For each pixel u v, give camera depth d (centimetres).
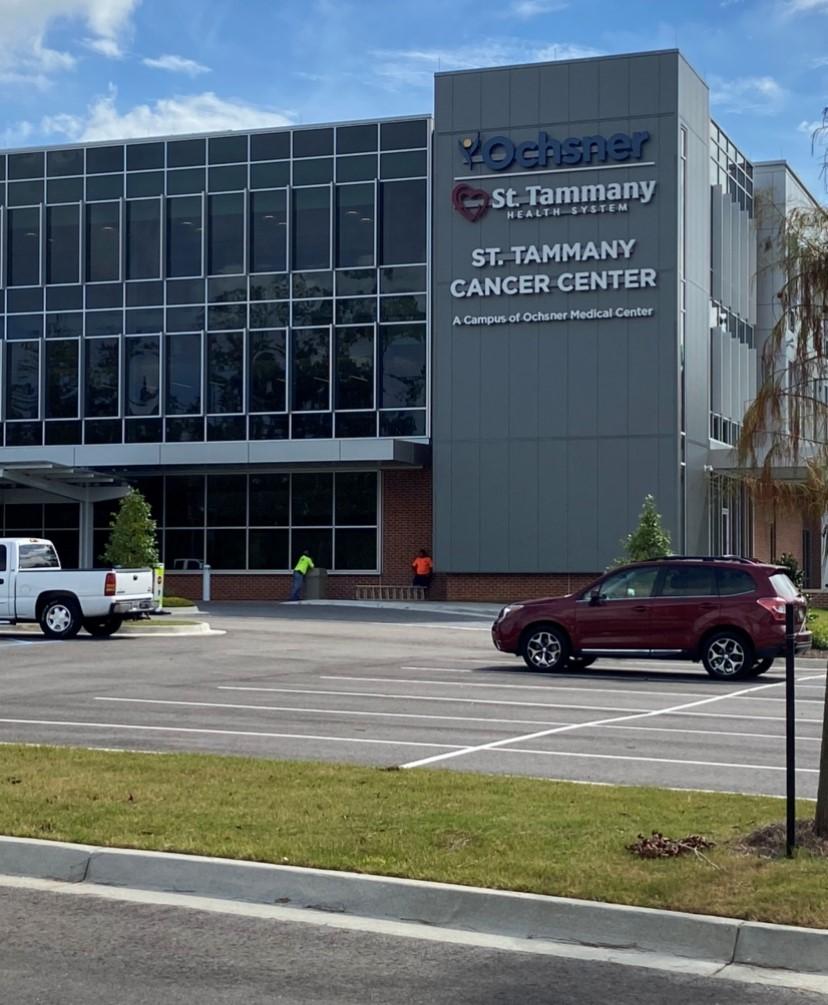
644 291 3888
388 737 1393
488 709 1648
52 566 2855
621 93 3931
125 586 2770
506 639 2197
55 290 4425
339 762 1209
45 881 845
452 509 4012
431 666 2264
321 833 889
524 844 855
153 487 4381
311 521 4262
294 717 1560
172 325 4328
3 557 2773
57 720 1529
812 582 5400
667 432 3853
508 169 4003
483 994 644
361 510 4222
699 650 2083
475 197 4025
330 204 4203
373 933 738
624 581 2144
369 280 4169
